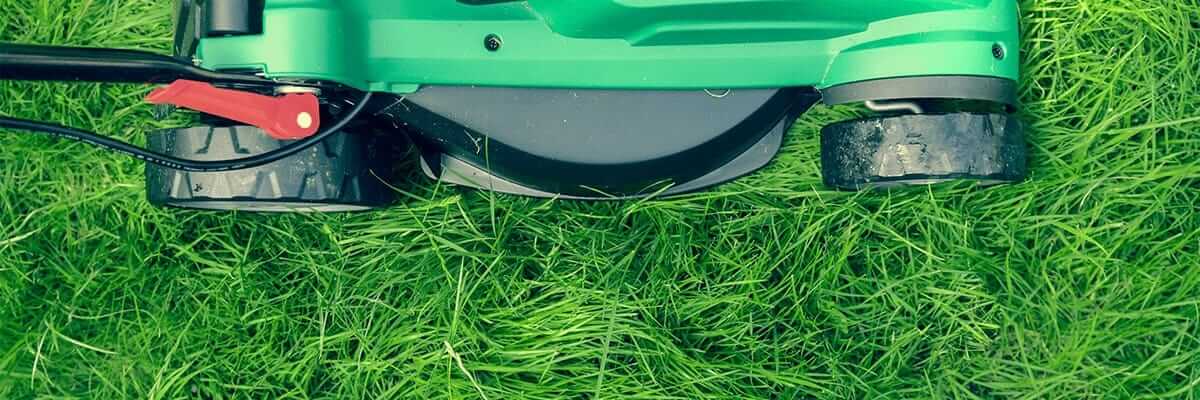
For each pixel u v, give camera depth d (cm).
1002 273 134
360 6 111
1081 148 134
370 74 113
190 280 136
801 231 135
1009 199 134
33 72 98
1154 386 132
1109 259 132
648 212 134
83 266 137
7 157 137
